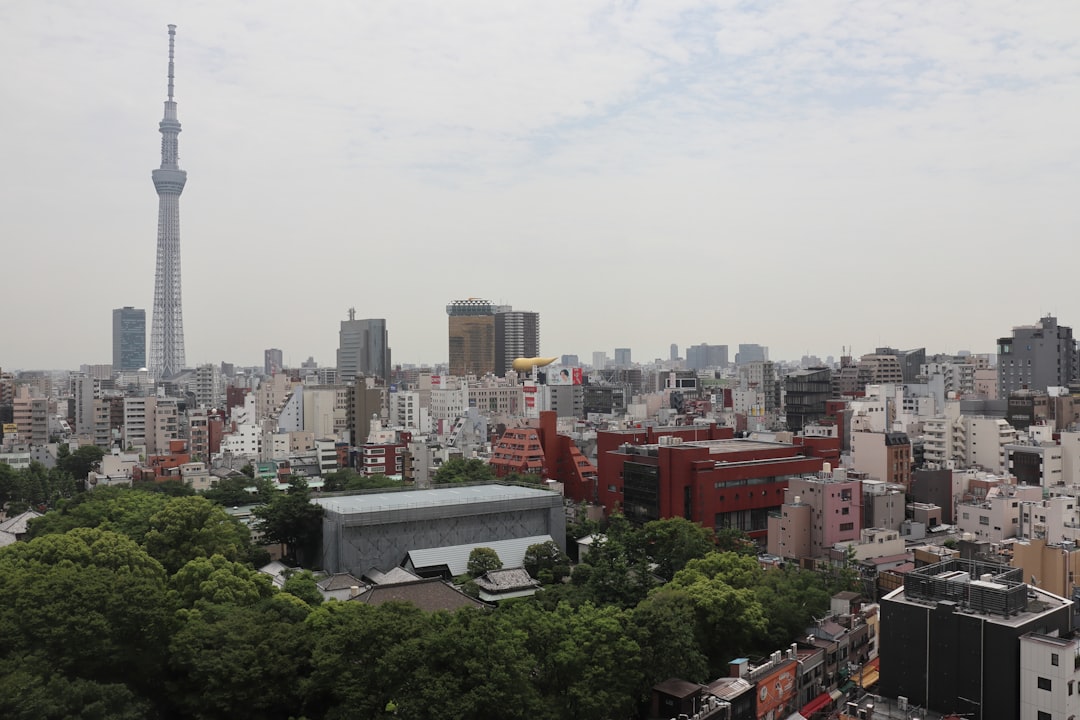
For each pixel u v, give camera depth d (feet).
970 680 315.37
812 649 394.11
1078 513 591.78
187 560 457.27
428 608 412.77
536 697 297.74
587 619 341.41
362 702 272.31
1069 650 291.17
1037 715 298.97
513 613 352.28
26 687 239.09
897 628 336.70
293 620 352.90
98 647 279.49
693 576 423.23
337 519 549.95
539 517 622.95
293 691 288.10
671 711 329.72
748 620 383.65
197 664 283.59
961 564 370.12
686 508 629.92
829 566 491.72
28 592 291.79
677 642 344.69
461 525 590.55
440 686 267.80
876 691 373.20
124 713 254.06
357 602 367.04
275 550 605.31
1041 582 447.42
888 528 609.42
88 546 400.88
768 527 594.24
